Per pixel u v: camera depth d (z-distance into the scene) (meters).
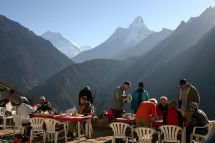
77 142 11.82
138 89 12.48
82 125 13.66
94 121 15.35
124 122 10.54
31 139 11.23
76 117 11.47
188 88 11.66
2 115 14.20
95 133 13.91
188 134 9.77
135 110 12.47
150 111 9.92
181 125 9.55
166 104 11.05
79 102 13.21
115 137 10.27
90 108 12.67
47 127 11.05
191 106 9.78
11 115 14.37
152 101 10.95
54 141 11.59
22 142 8.42
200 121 9.66
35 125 11.21
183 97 11.72
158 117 10.62
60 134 13.28
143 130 9.65
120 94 12.05
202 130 9.68
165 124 9.59
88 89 13.78
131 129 10.48
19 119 11.67
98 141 12.07
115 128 10.28
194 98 11.57
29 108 11.76
